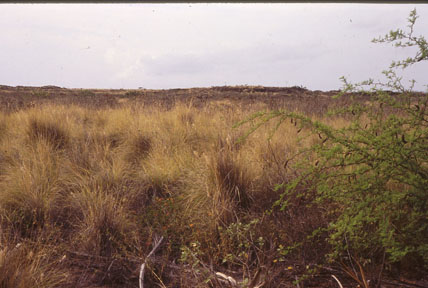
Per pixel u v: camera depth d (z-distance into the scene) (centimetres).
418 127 253
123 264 309
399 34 235
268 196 396
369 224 296
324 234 310
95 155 577
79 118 929
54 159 573
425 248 235
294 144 525
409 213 255
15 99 1470
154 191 479
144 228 380
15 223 382
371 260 297
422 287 269
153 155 579
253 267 303
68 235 378
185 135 698
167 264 313
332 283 279
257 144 545
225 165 429
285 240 316
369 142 243
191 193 443
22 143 655
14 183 458
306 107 965
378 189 245
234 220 357
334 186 255
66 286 283
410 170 242
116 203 407
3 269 254
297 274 290
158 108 969
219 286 266
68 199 450
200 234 343
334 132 264
